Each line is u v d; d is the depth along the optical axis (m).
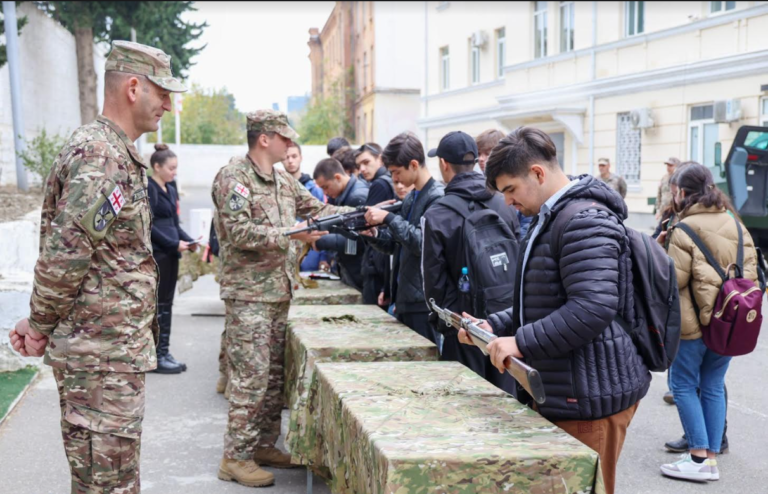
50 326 2.61
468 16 21.70
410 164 3.94
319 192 6.82
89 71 16.98
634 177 15.13
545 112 16.48
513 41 19.28
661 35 14.05
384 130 35.47
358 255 5.51
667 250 3.90
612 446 2.46
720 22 12.62
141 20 17.08
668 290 2.49
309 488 3.60
